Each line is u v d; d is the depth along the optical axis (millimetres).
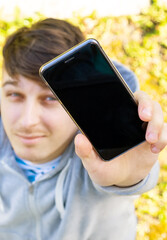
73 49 941
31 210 1459
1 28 3146
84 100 968
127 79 1529
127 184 1086
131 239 1636
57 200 1395
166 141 979
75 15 3281
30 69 1153
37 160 1261
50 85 943
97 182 1047
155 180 1168
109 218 1433
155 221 2404
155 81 3051
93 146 996
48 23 1361
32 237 1531
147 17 3328
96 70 956
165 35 3266
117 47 3186
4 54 1264
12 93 1207
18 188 1443
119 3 3359
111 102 979
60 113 1198
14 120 1201
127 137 1006
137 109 993
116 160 1032
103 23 3264
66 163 1360
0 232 1566
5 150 1456
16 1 3287
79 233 1444
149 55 3160
